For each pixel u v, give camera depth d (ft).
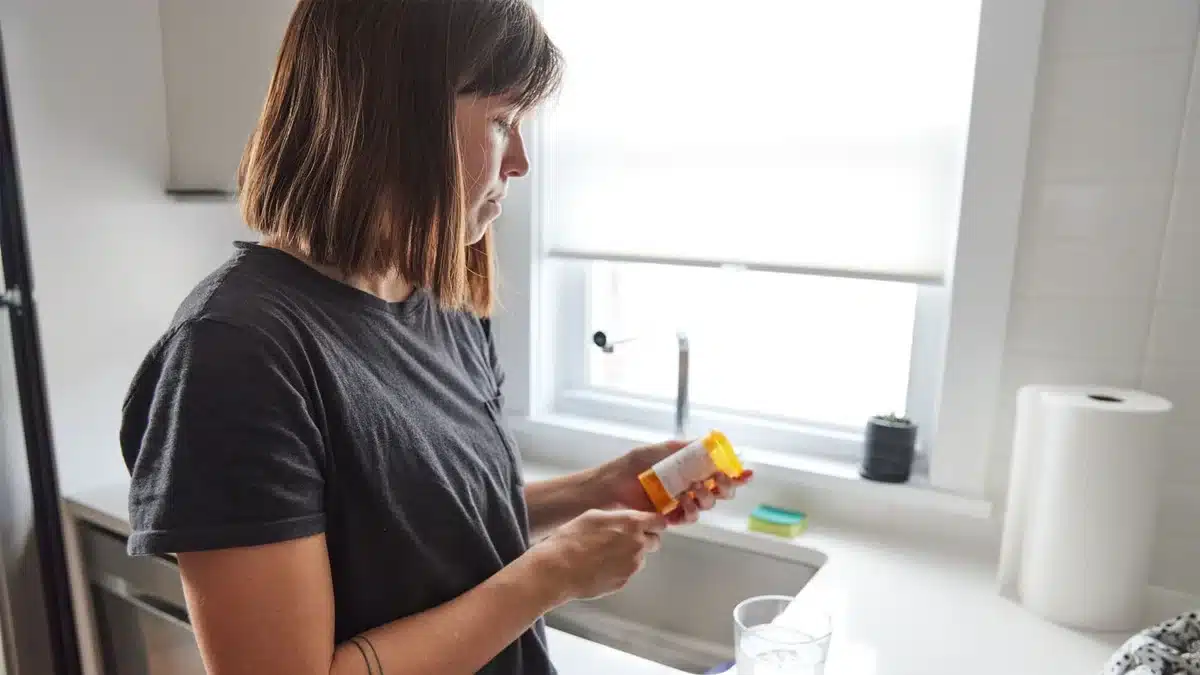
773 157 4.19
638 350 5.16
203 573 1.66
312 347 1.88
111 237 4.66
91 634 4.80
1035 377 3.67
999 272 3.61
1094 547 3.10
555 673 2.65
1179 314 3.31
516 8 2.13
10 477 4.41
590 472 3.16
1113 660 2.56
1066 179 3.46
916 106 3.82
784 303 4.63
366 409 1.97
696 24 4.29
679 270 4.91
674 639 4.35
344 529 1.95
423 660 1.91
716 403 4.96
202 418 1.65
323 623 1.76
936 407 4.08
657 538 2.43
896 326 4.34
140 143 4.72
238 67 4.40
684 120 4.41
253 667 1.65
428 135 1.97
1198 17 3.11
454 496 2.17
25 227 4.13
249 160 2.11
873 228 4.00
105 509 4.41
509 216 5.02
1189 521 3.41
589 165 4.77
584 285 5.21
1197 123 3.17
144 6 4.66
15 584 4.48
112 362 4.75
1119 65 3.28
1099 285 3.45
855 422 4.56
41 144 4.30
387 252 2.03
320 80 1.96
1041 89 3.44
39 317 4.33
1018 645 3.07
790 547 3.99
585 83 4.69
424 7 1.96
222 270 1.94
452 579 2.19
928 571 3.70
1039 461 3.24
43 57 4.27
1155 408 3.00
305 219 1.98
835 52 3.96
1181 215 3.25
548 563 2.20
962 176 3.64
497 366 2.96
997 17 3.42
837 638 3.09
